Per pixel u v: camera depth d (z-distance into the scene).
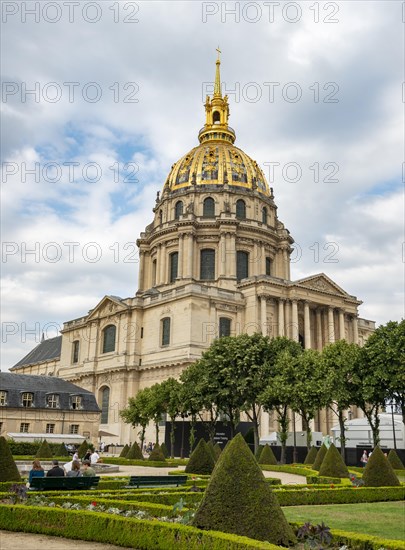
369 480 33.72
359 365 56.00
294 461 60.75
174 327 94.81
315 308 103.31
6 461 29.95
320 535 15.48
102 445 84.38
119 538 16.69
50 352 145.75
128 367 99.81
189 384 70.44
